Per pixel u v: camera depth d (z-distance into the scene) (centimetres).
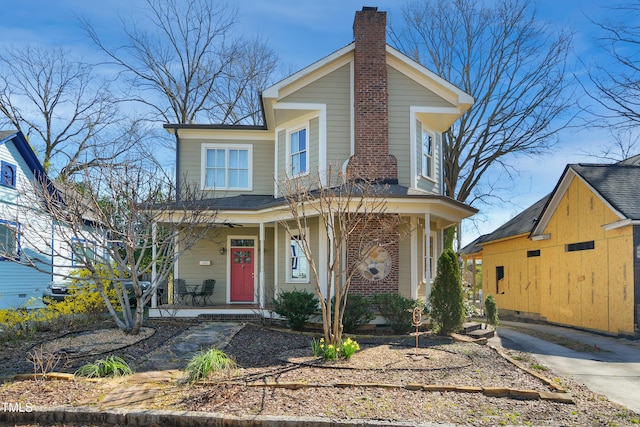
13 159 1841
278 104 1486
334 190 1137
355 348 880
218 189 1759
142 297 1118
